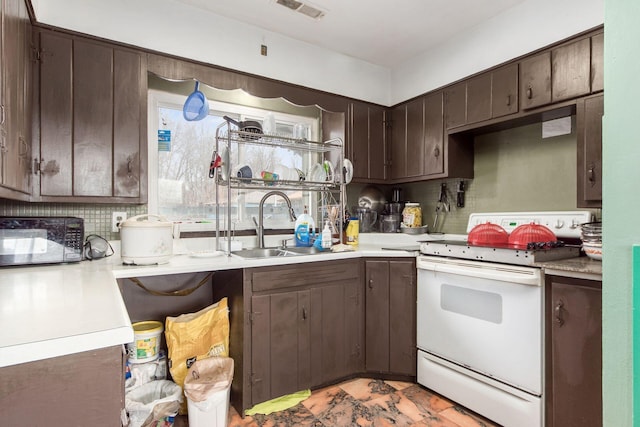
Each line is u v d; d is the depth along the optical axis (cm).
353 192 299
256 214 258
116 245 204
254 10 221
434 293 202
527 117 211
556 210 218
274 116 248
